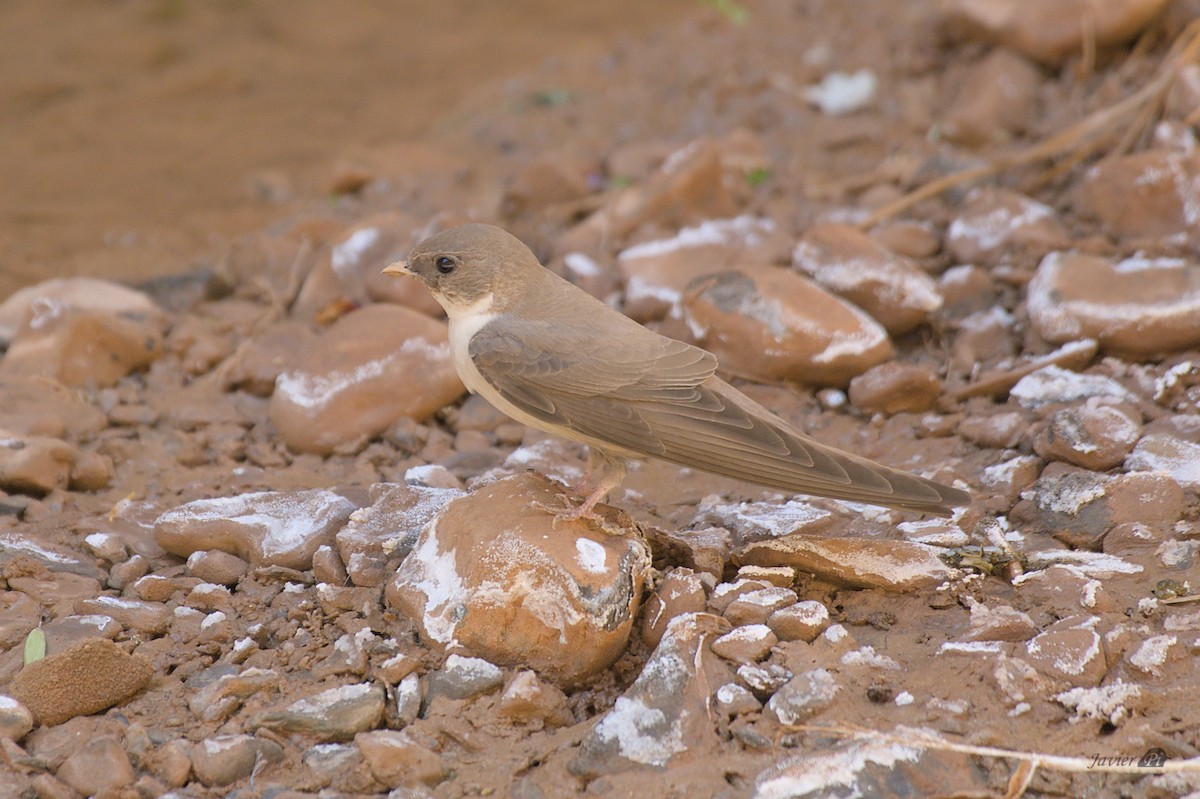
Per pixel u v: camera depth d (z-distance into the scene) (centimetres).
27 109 2075
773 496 1087
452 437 1209
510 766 792
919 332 1302
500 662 855
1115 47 1636
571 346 938
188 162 1888
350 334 1225
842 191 1574
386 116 2022
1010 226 1378
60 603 940
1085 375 1174
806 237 1330
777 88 1838
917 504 862
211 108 2088
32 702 824
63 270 1550
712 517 1031
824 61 1878
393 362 1205
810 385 1236
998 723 792
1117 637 845
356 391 1189
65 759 798
